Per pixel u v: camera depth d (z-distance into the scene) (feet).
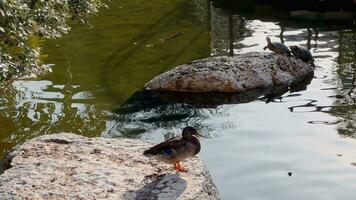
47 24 46.44
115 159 34.60
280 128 47.09
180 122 49.19
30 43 60.08
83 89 58.03
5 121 49.19
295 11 90.79
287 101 54.08
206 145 43.75
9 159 35.47
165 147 32.01
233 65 59.00
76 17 54.65
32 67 44.86
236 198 35.24
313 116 49.73
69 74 63.00
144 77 62.08
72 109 52.29
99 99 55.11
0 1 38.86
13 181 31.30
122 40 78.43
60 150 35.86
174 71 59.06
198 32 82.48
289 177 38.01
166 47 74.90
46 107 52.75
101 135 46.42
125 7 98.73
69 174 32.30
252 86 57.52
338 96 55.01
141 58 69.87
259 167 39.60
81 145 36.65
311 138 44.68
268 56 62.23
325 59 67.36
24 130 47.37
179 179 31.73
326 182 37.24
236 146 43.42
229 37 79.20
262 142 44.14
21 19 42.60
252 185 36.99
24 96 55.36
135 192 30.32
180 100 54.80
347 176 38.01
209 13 93.91
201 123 48.78
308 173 38.55
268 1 98.73
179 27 85.71
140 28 84.99
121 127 48.16
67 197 29.68
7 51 45.44
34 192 30.12
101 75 62.85
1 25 42.04
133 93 56.75
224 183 37.29
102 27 85.40
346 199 34.96
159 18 91.25
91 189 30.53
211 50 72.90
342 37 76.79
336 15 87.92
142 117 50.42
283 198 35.22
